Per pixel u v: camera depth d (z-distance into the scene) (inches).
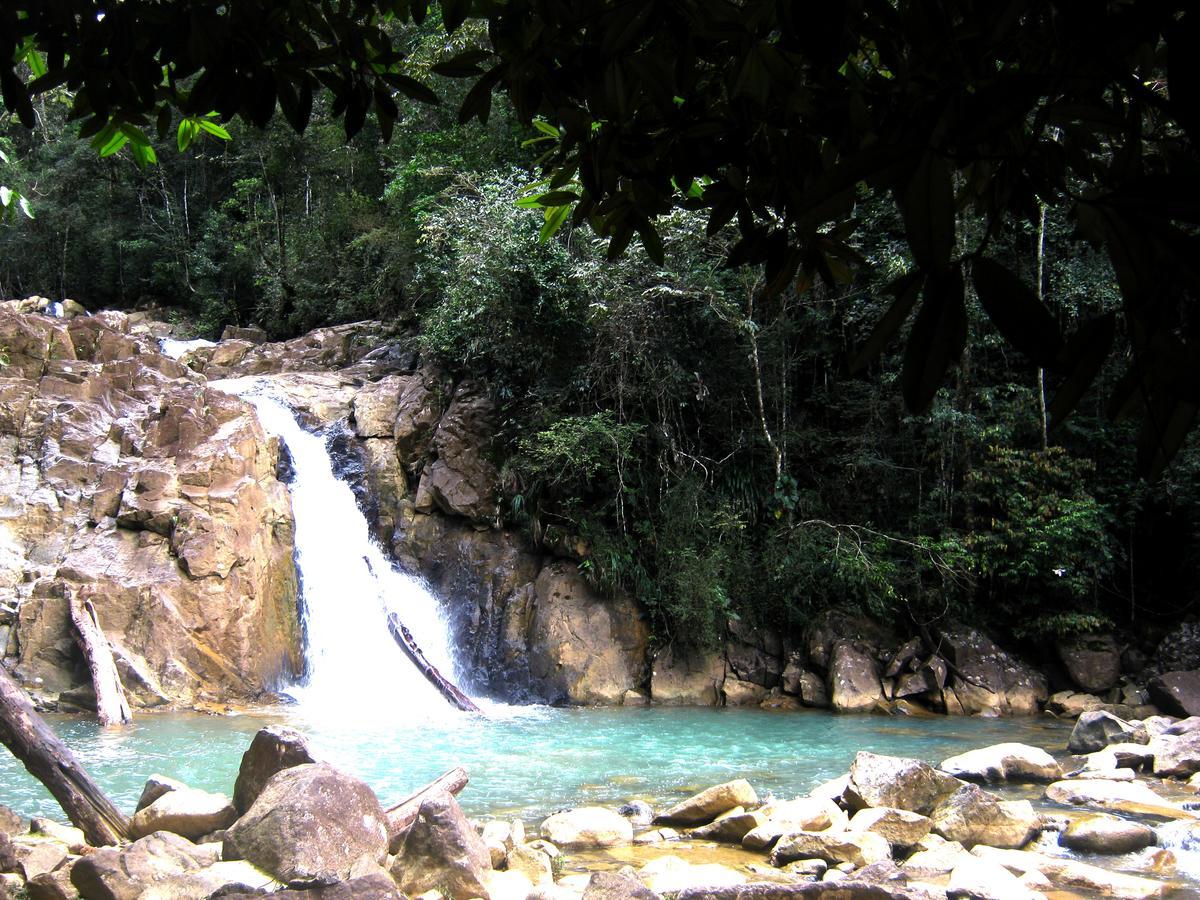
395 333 932.6
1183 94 37.7
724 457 666.8
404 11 84.4
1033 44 51.1
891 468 653.9
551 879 238.5
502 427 687.7
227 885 192.4
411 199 899.4
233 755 397.7
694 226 605.6
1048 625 594.6
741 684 602.5
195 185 1419.8
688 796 344.2
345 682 609.3
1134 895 229.6
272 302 1185.4
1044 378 626.5
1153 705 553.3
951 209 43.7
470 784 361.1
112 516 586.9
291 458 695.7
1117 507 631.8
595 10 65.4
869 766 298.0
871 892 191.9
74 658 514.3
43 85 81.0
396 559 690.2
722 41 70.2
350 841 217.8
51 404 649.6
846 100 64.1
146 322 1293.1
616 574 613.6
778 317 655.8
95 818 236.5
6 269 1397.6
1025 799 330.3
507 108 758.5
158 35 80.7
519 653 612.4
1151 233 42.6
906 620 617.6
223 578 558.9
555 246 645.3
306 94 82.8
